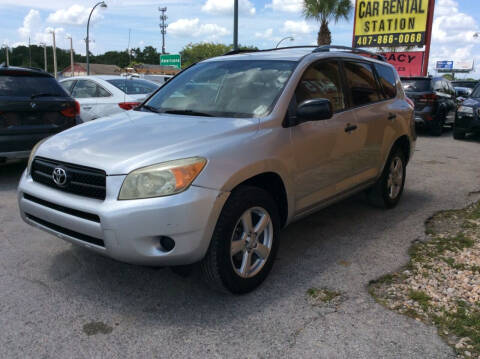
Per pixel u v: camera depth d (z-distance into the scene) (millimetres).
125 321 2787
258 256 3207
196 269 2977
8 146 5754
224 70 4035
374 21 21500
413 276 3398
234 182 2852
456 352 2484
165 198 2623
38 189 3098
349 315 2861
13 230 4324
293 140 3375
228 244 2875
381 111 4594
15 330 2674
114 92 8336
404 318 2822
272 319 2816
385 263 3664
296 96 3549
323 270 3531
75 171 2885
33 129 5938
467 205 5363
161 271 3475
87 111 8109
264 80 3672
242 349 2514
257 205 3047
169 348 2521
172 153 2775
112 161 2775
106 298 3062
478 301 3010
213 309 2932
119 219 2617
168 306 2965
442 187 6324
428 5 19859
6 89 5766
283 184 3307
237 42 15070
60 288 3195
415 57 20641
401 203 5430
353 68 4398
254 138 3109
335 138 3818
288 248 3988
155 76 25531
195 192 2674
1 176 6559
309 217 4848
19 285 3230
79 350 2496
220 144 2924
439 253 3850
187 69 4449
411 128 5188
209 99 3748
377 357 2447
